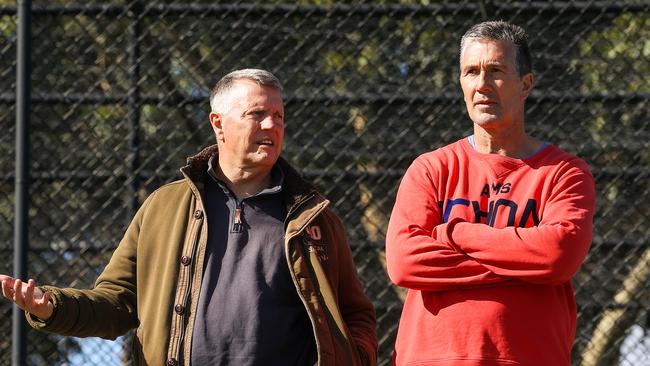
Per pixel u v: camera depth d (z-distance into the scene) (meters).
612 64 21.22
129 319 13.88
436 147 21.28
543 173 13.29
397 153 21.38
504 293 12.73
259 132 13.70
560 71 21.23
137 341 13.48
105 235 21.44
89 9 21.72
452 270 12.80
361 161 21.42
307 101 21.56
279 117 13.89
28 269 20.44
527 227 13.02
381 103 21.47
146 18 21.78
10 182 21.69
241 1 21.91
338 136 21.48
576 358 21.36
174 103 21.70
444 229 12.98
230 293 13.23
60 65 21.78
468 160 13.58
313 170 21.45
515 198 13.20
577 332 21.28
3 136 21.77
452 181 13.51
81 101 21.66
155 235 13.83
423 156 13.95
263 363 13.02
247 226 13.60
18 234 19.33
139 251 13.80
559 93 21.20
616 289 21.17
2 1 24.84
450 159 13.68
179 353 13.12
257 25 21.75
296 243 13.48
